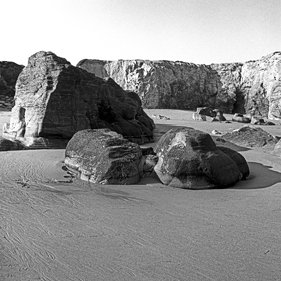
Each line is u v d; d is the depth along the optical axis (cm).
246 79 5544
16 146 1382
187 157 805
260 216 577
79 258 407
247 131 1742
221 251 430
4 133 1636
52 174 920
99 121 1636
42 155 1213
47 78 1475
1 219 544
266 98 5125
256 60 5500
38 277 363
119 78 5522
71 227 513
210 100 5634
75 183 828
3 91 4672
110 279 360
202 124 2841
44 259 405
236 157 930
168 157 841
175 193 743
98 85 1747
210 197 711
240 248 439
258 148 1530
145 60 5384
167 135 920
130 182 828
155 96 5116
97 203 650
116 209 612
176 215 581
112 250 430
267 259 408
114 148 870
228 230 507
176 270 379
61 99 1452
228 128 2536
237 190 780
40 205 628
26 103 1520
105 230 502
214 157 813
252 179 909
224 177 805
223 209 620
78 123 1492
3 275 366
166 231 500
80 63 5709
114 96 1889
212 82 5703
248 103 5394
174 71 5412
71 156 965
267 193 746
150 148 984
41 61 1523
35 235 479
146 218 562
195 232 497
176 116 3934
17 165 1025
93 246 443
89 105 1606
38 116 1437
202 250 432
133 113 1902
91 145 913
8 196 686
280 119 4512
